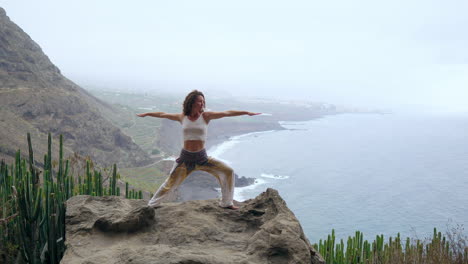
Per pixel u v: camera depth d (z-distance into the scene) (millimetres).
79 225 6449
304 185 118812
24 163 8461
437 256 11219
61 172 8109
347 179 129500
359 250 12195
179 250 5633
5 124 71375
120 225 6301
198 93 6602
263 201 7242
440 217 89562
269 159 161000
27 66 95938
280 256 5816
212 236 6367
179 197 77125
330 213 90875
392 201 103062
